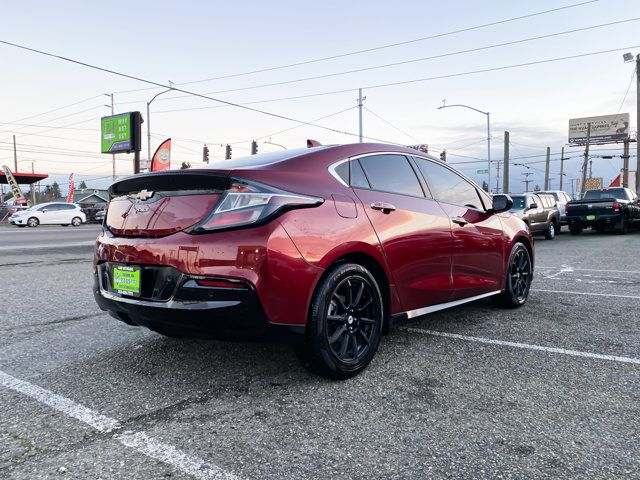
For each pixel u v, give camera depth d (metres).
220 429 2.40
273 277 2.68
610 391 2.84
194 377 3.11
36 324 4.53
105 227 3.36
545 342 3.83
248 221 2.69
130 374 3.18
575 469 2.03
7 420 2.51
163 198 2.95
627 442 2.25
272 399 2.76
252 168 2.90
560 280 6.99
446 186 4.23
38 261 10.30
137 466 2.06
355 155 3.47
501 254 4.70
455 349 3.67
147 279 2.92
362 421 2.48
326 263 2.89
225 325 2.67
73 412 2.60
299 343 2.86
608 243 13.52
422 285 3.65
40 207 31.78
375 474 2.01
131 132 22.31
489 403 2.69
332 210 3.03
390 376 3.11
